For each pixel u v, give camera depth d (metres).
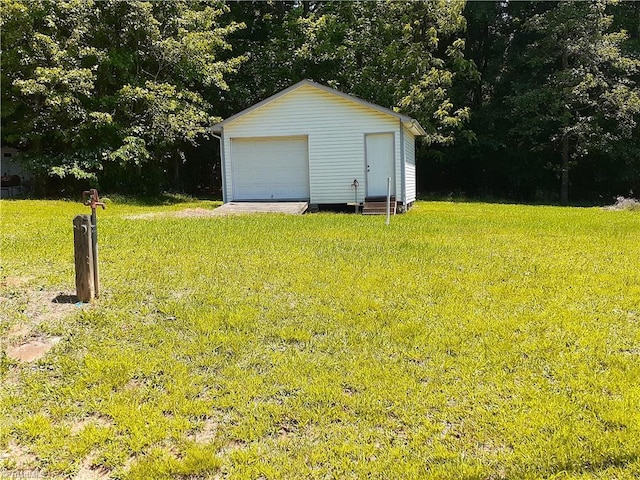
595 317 4.46
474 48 26.33
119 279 5.44
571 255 7.09
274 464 2.58
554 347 3.84
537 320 4.38
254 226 9.80
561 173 23.72
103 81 17.42
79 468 2.59
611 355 3.68
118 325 4.23
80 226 4.64
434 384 3.32
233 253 6.87
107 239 7.79
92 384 3.35
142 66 18.56
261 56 23.50
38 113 16.44
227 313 4.48
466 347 3.85
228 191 15.63
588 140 21.28
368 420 2.95
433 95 21.08
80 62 16.31
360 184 15.02
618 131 21.59
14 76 16.05
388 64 22.28
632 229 10.03
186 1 19.06
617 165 23.47
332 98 14.88
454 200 22.03
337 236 8.60
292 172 15.52
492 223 11.01
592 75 20.69
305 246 7.48
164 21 18.39
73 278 5.43
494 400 3.11
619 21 23.41
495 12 24.94
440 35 24.31
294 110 15.09
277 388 3.29
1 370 3.50
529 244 8.01
